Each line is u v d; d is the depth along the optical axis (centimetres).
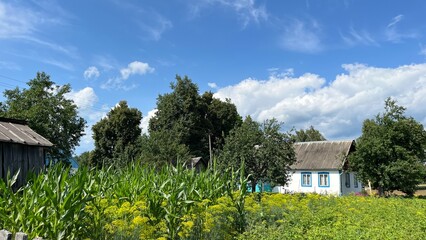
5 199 670
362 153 2450
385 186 2452
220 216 899
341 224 942
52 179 727
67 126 3034
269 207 1120
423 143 2453
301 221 988
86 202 695
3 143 1134
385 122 2473
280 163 2227
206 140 5050
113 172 1117
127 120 4953
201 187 1032
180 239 774
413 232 864
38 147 1293
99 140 4894
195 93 5000
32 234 607
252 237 869
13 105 2883
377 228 893
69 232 652
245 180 1049
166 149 3503
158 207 787
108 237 714
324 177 3750
